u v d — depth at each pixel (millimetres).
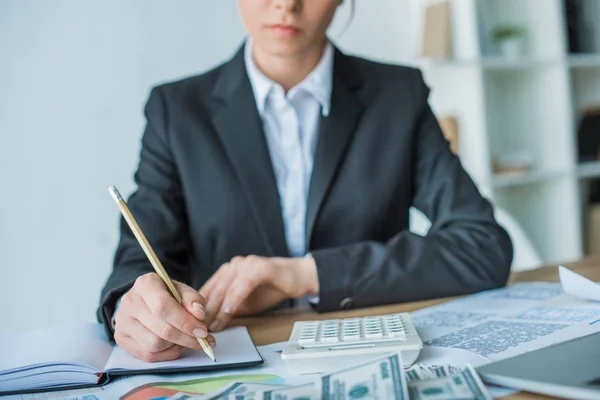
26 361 607
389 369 464
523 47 2521
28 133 1792
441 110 2387
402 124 1127
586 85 2848
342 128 1097
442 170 1122
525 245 1604
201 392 526
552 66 2510
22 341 712
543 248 2637
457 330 662
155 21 1927
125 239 988
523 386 450
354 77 1157
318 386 457
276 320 837
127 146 1914
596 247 2738
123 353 656
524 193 2684
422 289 885
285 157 1104
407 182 1123
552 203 2590
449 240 954
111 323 721
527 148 2635
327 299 860
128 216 615
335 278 862
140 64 1914
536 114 2592
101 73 1869
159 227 1034
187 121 1097
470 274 908
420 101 1162
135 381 572
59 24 1814
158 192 1071
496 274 924
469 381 455
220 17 2014
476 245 953
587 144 2693
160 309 609
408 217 1144
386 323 636
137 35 1906
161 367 591
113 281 858
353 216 1070
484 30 2527
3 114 1763
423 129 1155
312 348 573
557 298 789
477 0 2518
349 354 553
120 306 670
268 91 1087
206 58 2004
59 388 580
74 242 1861
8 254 1784
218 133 1091
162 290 634
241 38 2051
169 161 1091
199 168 1073
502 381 463
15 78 1771
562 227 2561
